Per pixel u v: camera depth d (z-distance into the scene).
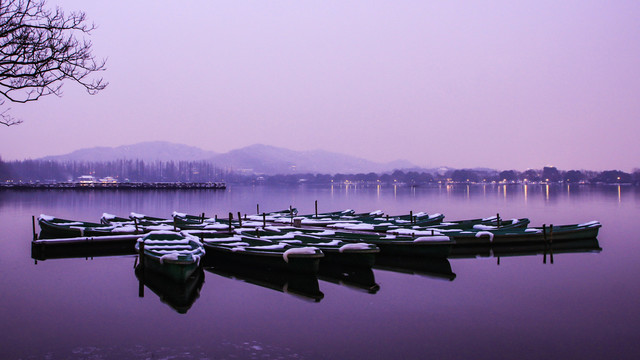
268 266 18.47
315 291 16.02
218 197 106.06
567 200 95.25
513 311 13.76
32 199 85.19
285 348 10.71
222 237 23.69
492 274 19.12
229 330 11.93
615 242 29.27
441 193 155.88
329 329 12.06
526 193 149.50
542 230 27.42
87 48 10.98
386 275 18.83
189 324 12.38
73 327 12.06
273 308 13.94
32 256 23.48
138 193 122.75
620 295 15.65
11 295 15.38
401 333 11.79
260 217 34.69
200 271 19.14
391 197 117.25
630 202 85.19
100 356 10.08
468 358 10.29
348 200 98.06
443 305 14.36
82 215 50.16
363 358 10.22
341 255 19.44
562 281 17.78
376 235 23.56
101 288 16.41
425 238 21.34
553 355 10.49
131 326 12.20
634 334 11.78
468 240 25.98
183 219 32.03
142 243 18.33
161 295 15.41
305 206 74.25
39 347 10.59
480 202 88.25
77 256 23.75
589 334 11.80
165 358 9.98
